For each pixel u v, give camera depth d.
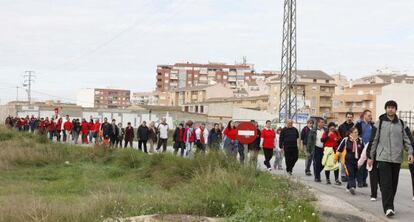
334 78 124.62
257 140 20.58
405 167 24.50
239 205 10.45
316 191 13.49
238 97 126.88
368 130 14.05
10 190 17.41
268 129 20.75
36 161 25.67
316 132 17.00
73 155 27.69
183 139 27.48
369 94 103.25
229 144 20.72
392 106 10.84
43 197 13.84
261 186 12.80
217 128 25.20
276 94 115.38
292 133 18.05
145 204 10.84
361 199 12.78
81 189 17.33
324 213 10.49
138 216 9.72
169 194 12.65
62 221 9.47
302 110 57.75
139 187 16.88
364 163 14.12
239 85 152.62
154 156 20.94
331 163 15.88
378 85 106.00
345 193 13.85
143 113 87.94
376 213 10.98
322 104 115.81
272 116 95.94
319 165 16.75
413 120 43.34
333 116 112.69
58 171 23.36
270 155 20.78
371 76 122.00
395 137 10.73
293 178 15.88
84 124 40.19
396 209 11.66
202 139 27.09
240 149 20.56
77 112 89.31
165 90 174.12
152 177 19.20
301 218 8.88
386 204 10.70
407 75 122.94
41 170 23.78
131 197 11.76
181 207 10.57
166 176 17.62
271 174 15.38
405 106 89.31
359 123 14.27
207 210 10.56
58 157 26.61
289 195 11.52
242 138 16.30
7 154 25.59
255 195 11.41
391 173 10.76
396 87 89.62
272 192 11.88
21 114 85.88
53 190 17.34
